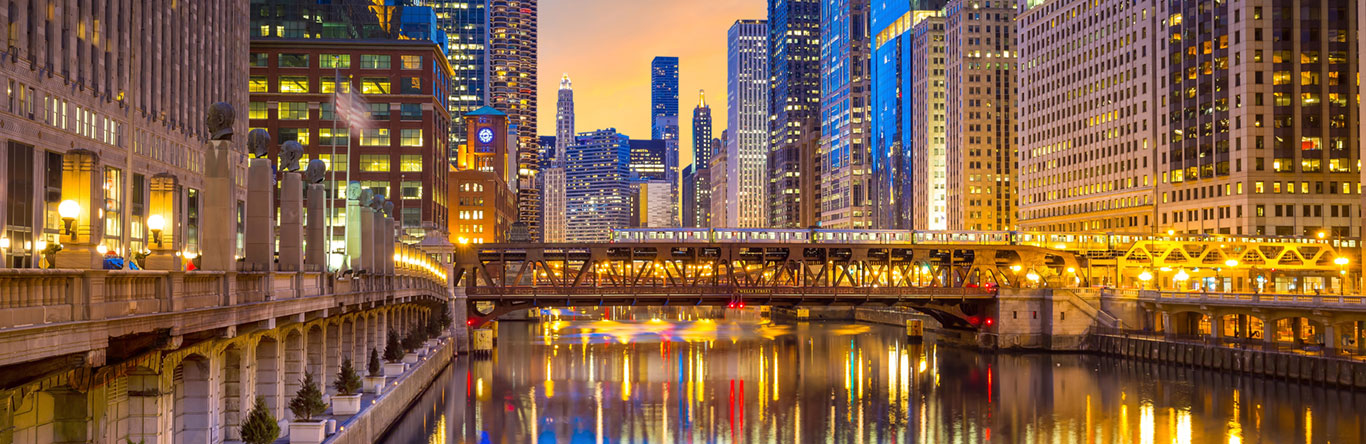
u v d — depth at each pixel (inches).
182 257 1973.4
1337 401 3607.3
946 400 3791.8
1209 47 7864.2
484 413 3321.9
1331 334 4205.2
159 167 3892.7
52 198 3100.4
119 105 3543.3
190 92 4333.2
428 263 4451.3
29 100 2935.5
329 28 6835.6
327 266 2682.1
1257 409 3486.7
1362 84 6510.8
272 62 6633.9
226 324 1476.4
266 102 6594.5
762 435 3083.2
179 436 1772.9
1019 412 3513.8
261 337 2062.0
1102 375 4532.5
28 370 1018.1
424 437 2822.3
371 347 3299.7
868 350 5807.1
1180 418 3351.4
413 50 6835.6
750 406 3627.0
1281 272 7116.1
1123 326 5590.6
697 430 3144.7
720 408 3572.8
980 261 5944.9
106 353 1238.3
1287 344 4503.0
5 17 2805.1
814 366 4909.0
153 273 1218.6
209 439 1792.6
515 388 3941.9
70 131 3191.4
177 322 1293.1
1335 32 7485.2
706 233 6240.2
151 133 3823.8
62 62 3176.7
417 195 6771.7
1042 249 6048.2
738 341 6451.8
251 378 2015.3
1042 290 5738.2
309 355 2470.5
